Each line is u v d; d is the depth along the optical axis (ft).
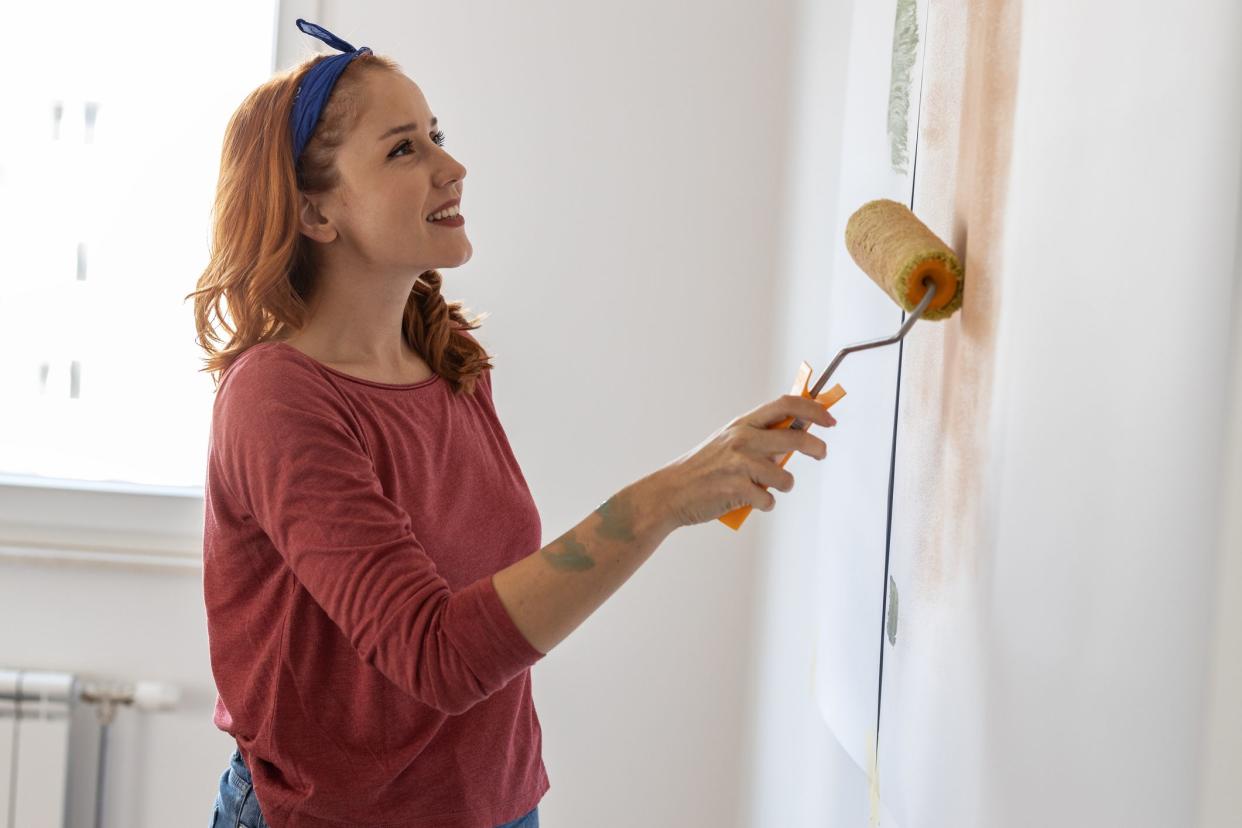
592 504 7.18
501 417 7.14
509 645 3.25
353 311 4.17
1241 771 1.72
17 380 7.31
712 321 7.09
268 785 3.96
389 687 3.91
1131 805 2.00
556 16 6.96
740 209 7.02
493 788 4.19
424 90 6.98
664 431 7.14
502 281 7.07
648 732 7.33
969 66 2.83
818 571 4.53
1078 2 2.24
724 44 6.96
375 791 3.95
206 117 7.18
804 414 3.10
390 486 3.97
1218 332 1.78
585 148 7.01
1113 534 2.07
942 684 2.90
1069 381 2.25
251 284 4.02
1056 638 2.28
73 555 7.07
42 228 7.23
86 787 7.18
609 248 7.06
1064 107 2.29
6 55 7.12
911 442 3.21
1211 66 1.80
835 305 4.50
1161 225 1.93
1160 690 1.92
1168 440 1.90
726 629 7.27
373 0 6.95
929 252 2.70
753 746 6.82
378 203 3.94
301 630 3.88
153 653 7.18
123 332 7.30
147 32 7.13
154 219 7.23
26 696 6.93
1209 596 1.80
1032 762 2.37
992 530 2.59
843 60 5.15
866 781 4.07
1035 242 2.40
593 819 7.37
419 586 3.37
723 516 3.26
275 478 3.53
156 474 7.36
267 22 7.13
